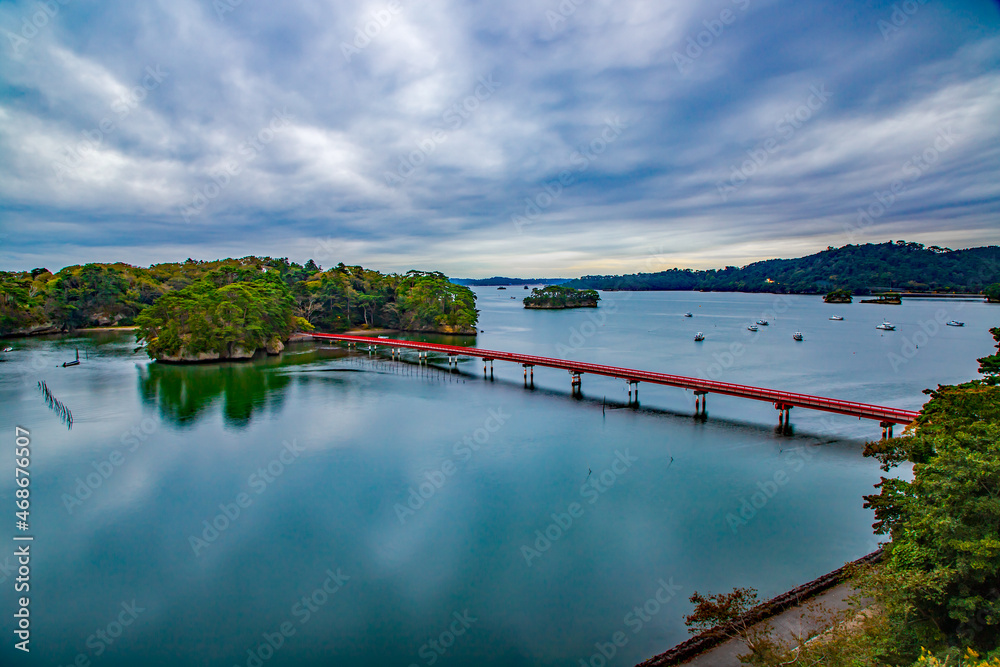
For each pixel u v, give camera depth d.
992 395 30.33
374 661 28.33
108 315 183.62
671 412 74.81
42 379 97.75
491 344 156.00
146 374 103.94
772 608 29.00
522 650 28.92
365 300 193.25
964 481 21.64
